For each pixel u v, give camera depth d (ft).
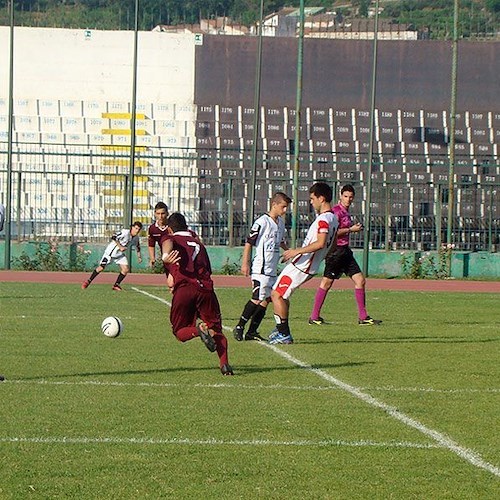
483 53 424.87
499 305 195.93
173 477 59.06
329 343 124.77
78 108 399.44
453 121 292.81
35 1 602.03
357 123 404.57
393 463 63.26
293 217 289.12
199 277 95.86
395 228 321.11
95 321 144.25
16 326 135.95
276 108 403.75
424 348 121.29
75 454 63.93
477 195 333.62
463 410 80.74
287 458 64.13
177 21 575.38
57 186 337.31
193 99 411.54
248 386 90.27
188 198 335.47
